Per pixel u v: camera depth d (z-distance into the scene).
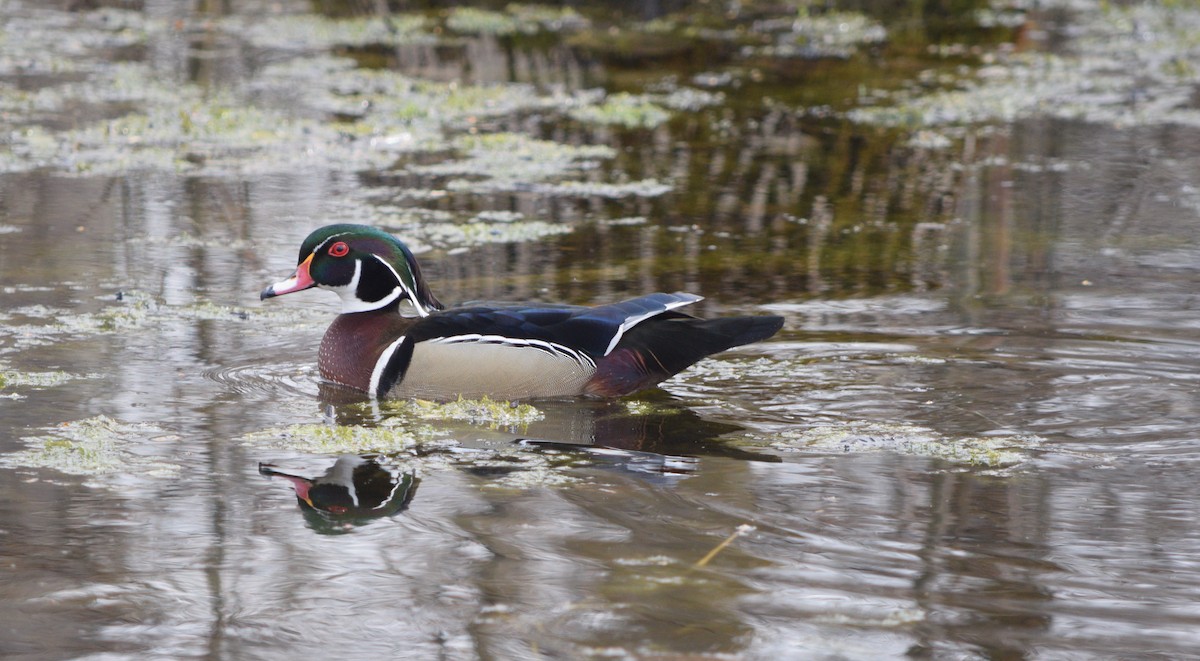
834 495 9.40
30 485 9.41
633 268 15.86
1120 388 11.75
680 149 22.44
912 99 26.20
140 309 14.03
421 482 9.65
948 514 9.05
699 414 11.30
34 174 19.81
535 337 11.73
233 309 14.14
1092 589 7.93
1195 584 8.00
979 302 14.47
